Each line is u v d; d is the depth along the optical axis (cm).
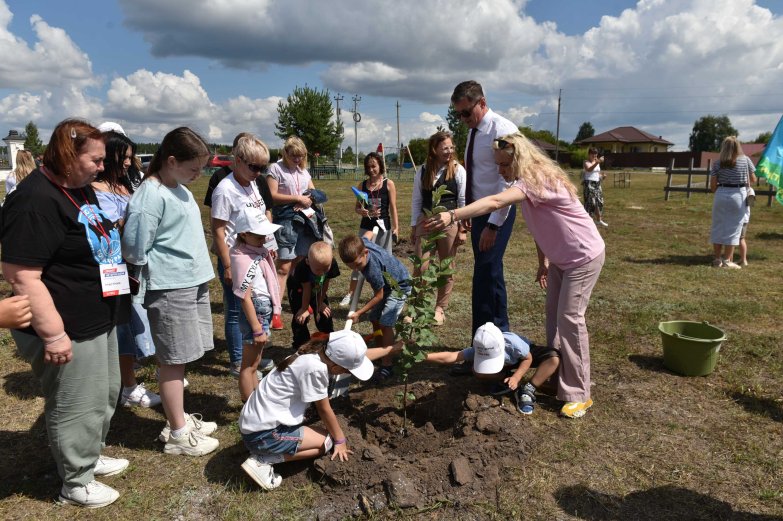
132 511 291
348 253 400
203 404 412
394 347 374
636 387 418
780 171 500
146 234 302
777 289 696
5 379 454
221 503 296
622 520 275
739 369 446
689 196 2016
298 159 542
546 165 351
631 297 657
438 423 383
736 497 290
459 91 418
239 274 348
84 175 264
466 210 330
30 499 301
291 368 304
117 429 377
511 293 683
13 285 253
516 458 323
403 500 285
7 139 3159
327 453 318
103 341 289
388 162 5212
